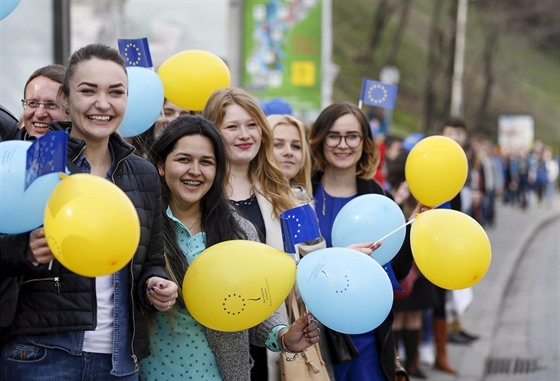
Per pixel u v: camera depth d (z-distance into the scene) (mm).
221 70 12008
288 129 11883
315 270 8281
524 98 128500
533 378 18297
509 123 110125
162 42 25703
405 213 14281
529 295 29234
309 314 8781
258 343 9375
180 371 8773
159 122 12547
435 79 88938
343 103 12023
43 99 9938
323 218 11906
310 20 30969
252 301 8242
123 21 24906
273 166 10945
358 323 8180
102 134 8023
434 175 10344
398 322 17375
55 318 7773
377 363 11312
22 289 7785
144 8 25406
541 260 39062
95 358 8000
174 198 9117
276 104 15883
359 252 8484
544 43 137625
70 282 7781
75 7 24219
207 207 9102
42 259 7309
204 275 8273
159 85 10797
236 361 8914
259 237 10672
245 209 10883
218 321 8312
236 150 10797
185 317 8758
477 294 28094
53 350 7852
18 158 7312
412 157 10500
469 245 8906
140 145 10594
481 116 111750
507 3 111688
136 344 8203
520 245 43156
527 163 79125
